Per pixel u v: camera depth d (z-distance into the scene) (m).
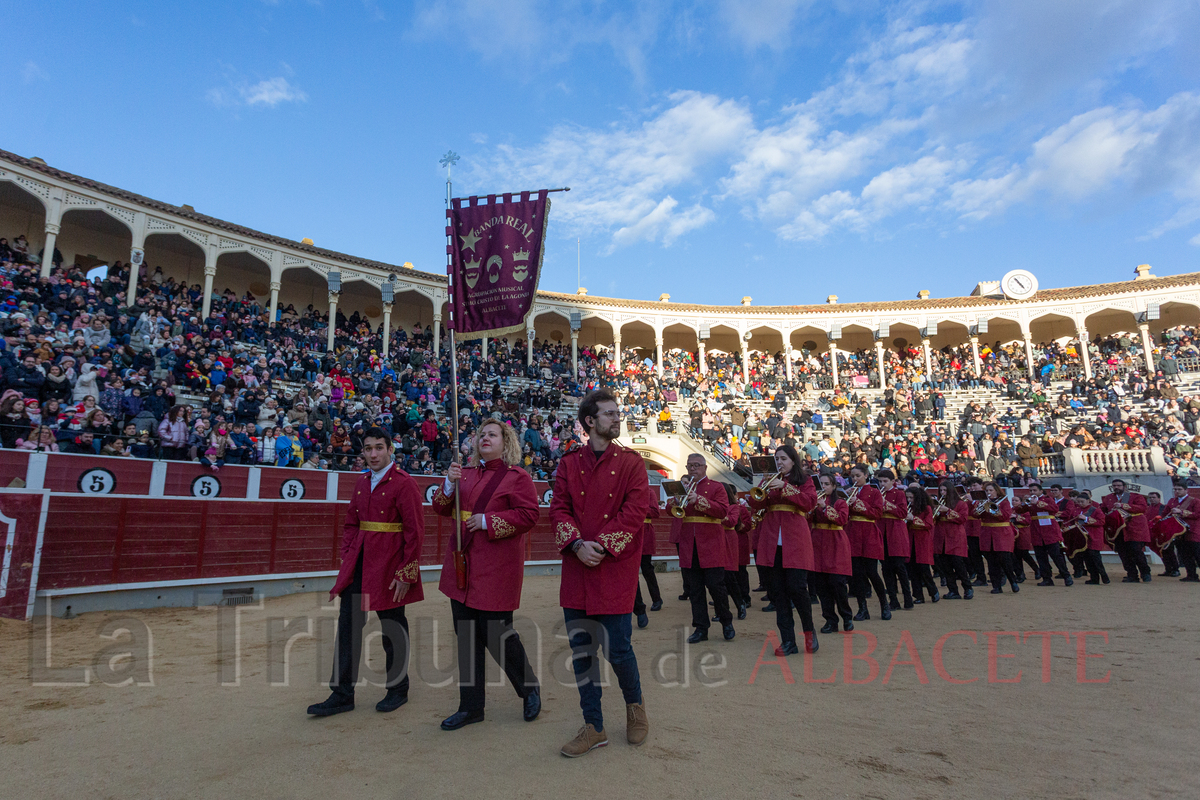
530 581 14.10
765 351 40.09
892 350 39.06
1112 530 14.05
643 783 3.10
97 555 8.61
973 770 3.22
